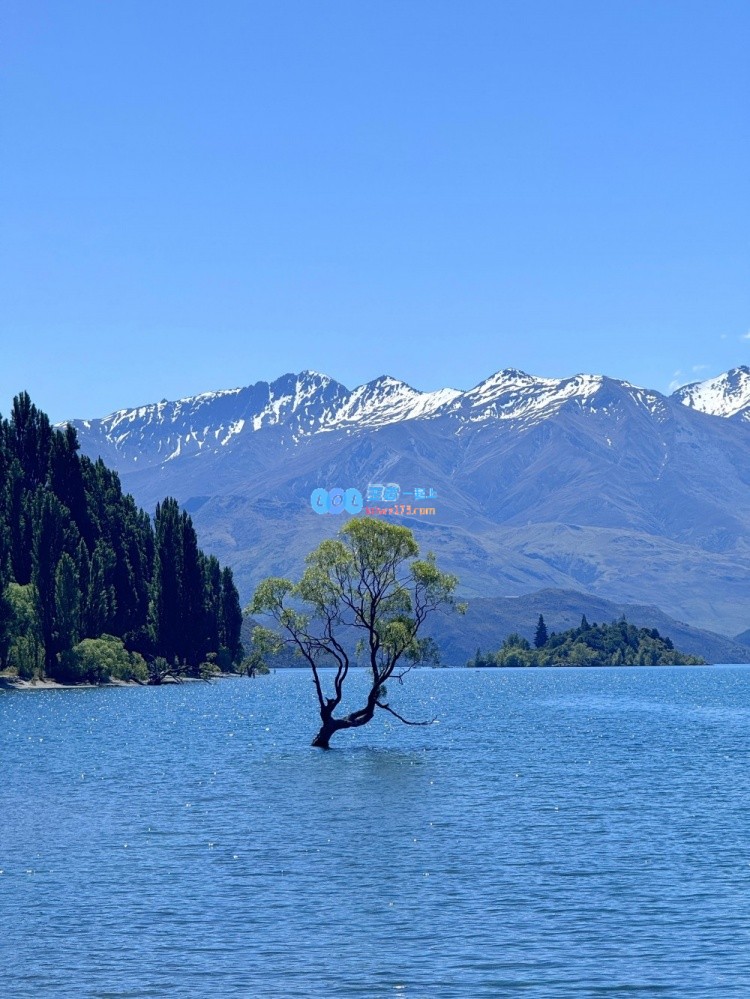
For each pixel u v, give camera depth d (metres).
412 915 53.81
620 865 63.91
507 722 177.75
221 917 53.56
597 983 44.69
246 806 84.06
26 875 61.44
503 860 65.31
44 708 188.38
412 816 79.75
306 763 112.62
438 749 128.12
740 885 59.19
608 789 94.00
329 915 53.84
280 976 45.72
